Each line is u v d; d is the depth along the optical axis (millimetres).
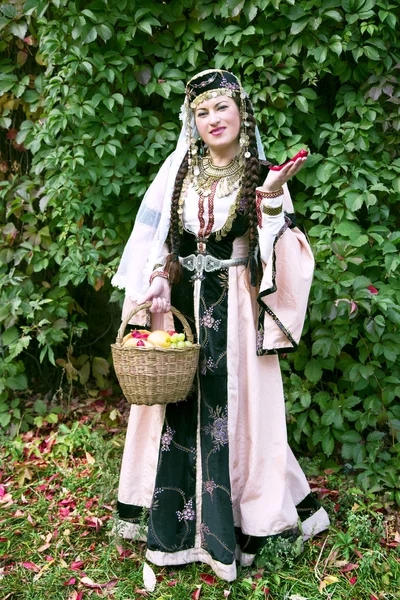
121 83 2885
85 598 2078
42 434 3289
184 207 2211
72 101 2875
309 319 2840
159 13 2820
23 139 3225
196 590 2068
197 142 2305
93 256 3062
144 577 2113
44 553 2322
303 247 2170
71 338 3424
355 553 2262
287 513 2199
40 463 2967
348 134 2754
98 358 3502
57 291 3344
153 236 2352
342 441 2799
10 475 2896
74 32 2768
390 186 2844
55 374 3660
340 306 2688
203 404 2191
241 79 2863
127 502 2355
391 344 2748
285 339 2148
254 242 2152
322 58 2686
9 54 3361
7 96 3320
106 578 2166
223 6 2730
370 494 2602
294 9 2670
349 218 2758
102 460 2824
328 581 2088
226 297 2191
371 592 2057
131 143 2955
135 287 2293
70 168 2965
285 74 2771
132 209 3076
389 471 2689
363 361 2805
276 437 2236
